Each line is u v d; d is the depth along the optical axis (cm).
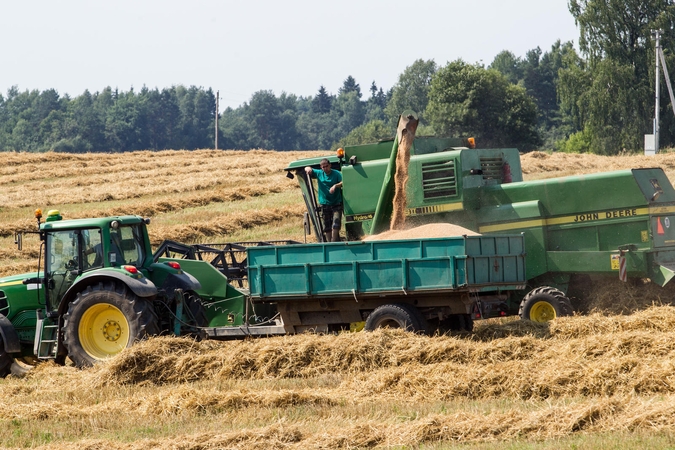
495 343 3394
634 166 12544
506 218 4450
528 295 4216
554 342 3475
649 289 4303
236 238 7988
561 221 4425
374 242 3744
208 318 4266
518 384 2892
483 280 3706
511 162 4847
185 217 9175
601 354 3222
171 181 12050
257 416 2720
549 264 4375
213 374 3447
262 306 4203
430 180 4516
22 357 4194
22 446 2567
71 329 3847
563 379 2892
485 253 3747
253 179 11812
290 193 10694
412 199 4562
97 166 14150
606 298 4322
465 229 4059
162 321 4053
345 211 4691
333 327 3981
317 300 3903
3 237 8594
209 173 12769
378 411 2677
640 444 2102
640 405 2442
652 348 3181
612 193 4331
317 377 3309
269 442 2381
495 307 4138
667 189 4422
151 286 3831
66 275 4016
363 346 3409
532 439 2295
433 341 3456
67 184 12112
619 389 2781
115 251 4000
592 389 2820
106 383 3434
